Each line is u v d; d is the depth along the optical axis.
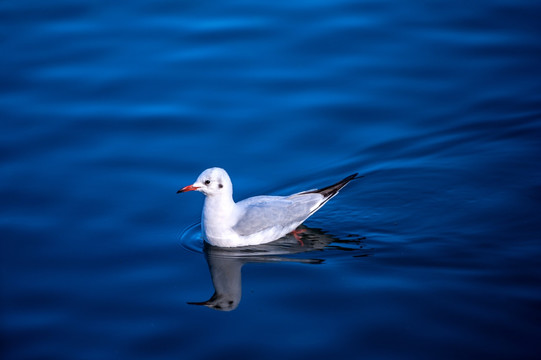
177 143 18.58
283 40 22.44
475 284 13.55
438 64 21.38
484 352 11.68
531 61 21.25
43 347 12.24
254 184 17.33
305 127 19.17
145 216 16.20
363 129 19.09
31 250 14.99
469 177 17.34
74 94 20.22
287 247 15.45
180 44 22.28
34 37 22.48
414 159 18.09
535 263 14.16
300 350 11.93
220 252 15.23
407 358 11.64
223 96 20.22
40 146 18.34
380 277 13.96
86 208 16.33
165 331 12.57
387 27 23.02
